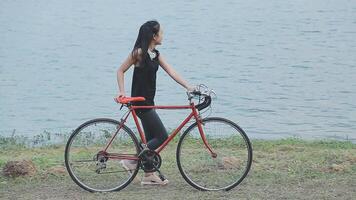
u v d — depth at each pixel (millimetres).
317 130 21250
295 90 30547
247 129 21516
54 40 54844
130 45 50969
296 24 63500
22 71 38344
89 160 10555
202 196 10047
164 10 78125
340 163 12078
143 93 10406
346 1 84062
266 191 10234
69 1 90938
